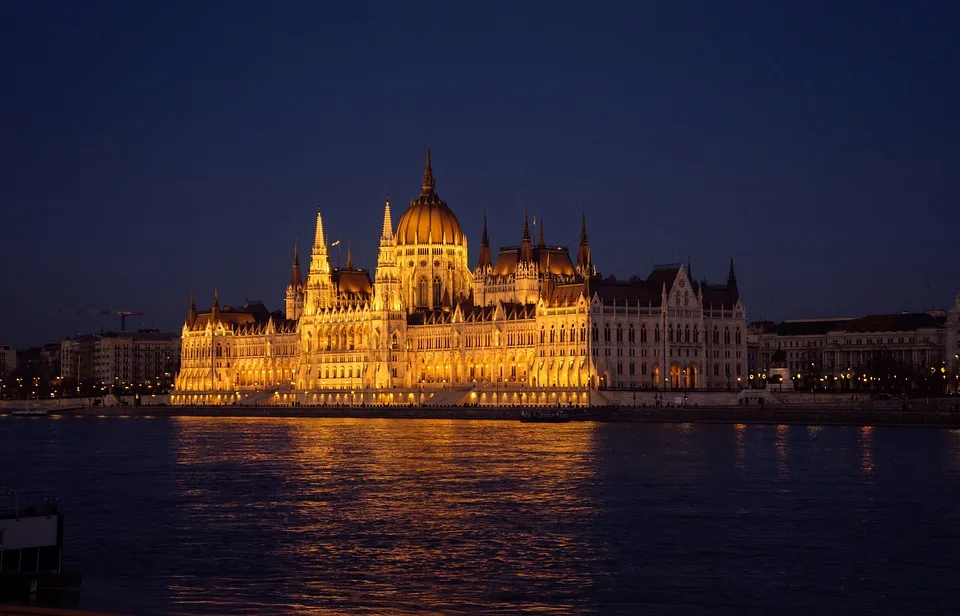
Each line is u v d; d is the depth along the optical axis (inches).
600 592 4820.4
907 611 4586.6
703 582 4975.4
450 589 4867.1
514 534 5935.0
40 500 7155.5
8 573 4660.4
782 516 6412.4
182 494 7396.7
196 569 5206.7
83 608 4530.0
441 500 7017.7
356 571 5167.3
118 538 5880.9
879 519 6318.9
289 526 6181.1
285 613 4525.1
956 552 5516.7
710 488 7465.6
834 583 4965.6
